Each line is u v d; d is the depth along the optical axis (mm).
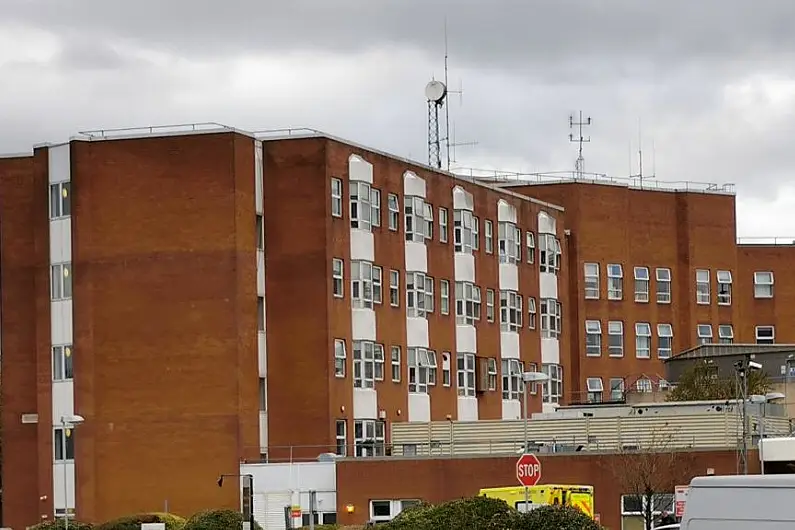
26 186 83812
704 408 75188
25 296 83438
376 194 86250
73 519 77500
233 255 78250
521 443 71688
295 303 80312
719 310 122062
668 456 66500
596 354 114812
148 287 78688
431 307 91500
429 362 90625
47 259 80750
